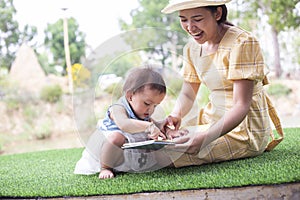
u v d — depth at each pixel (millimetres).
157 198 1924
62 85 6551
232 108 2215
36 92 6375
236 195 1874
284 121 4770
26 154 3641
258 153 2445
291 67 5949
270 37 5691
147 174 2250
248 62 2232
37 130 6004
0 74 6363
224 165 2271
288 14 5062
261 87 2426
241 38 2268
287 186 1854
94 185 2127
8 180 2469
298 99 5770
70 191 2055
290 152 2498
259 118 2375
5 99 6195
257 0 5258
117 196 1959
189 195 1904
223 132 2201
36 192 2102
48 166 2900
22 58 6547
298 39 5652
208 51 2396
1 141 5691
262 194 1862
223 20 2328
